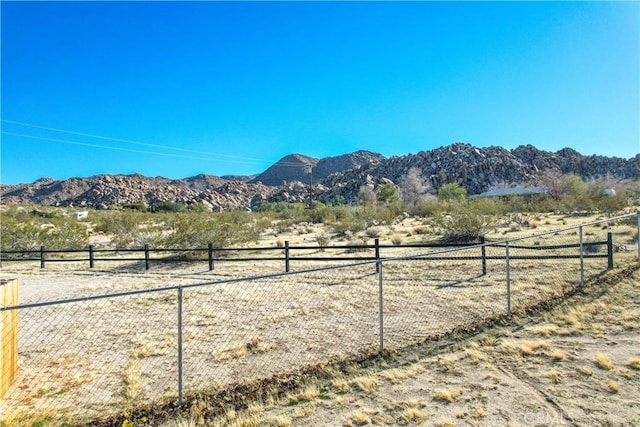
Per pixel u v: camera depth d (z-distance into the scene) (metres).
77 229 23.75
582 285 9.23
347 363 6.04
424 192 78.62
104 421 4.75
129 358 6.71
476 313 8.16
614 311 7.48
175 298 10.48
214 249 14.84
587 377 5.09
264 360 6.45
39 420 4.77
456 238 18.34
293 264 15.06
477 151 131.50
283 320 8.44
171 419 4.79
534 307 8.05
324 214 38.62
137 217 32.50
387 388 5.14
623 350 5.82
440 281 11.05
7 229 21.28
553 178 53.28
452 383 5.17
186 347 7.11
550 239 16.44
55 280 14.33
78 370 6.28
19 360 6.70
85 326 8.41
